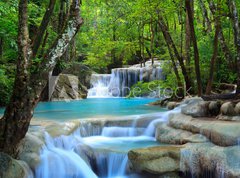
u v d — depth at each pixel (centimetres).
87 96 1892
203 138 605
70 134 671
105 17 1947
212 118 708
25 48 451
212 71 941
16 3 867
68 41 479
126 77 1986
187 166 554
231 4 834
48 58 470
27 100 457
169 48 1195
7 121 464
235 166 501
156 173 549
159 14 1134
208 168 534
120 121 788
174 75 1310
